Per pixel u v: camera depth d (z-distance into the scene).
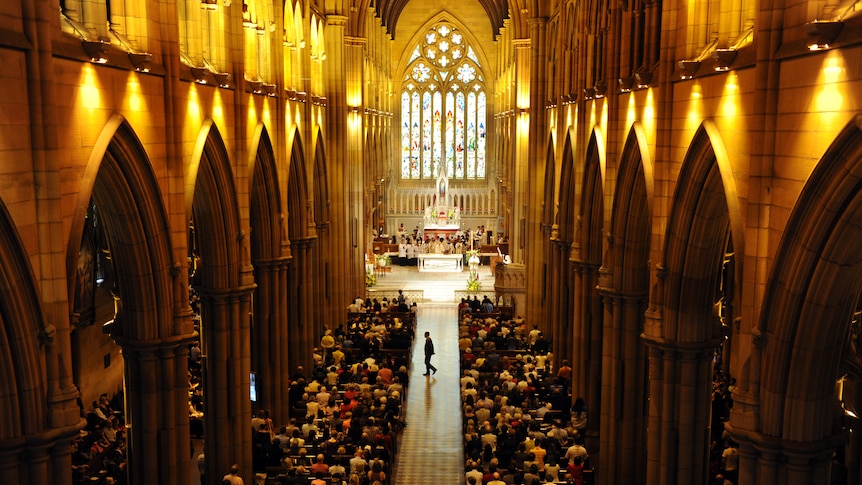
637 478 26.69
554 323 38.06
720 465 24.02
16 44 13.13
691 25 18.98
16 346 13.48
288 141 33.06
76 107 15.47
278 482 25.67
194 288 25.73
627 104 24.45
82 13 16.88
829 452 14.18
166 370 20.17
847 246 12.61
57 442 14.38
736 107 15.81
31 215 13.87
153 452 20.28
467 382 35.44
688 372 19.97
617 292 25.62
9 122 13.05
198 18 22.83
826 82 12.30
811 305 13.26
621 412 26.47
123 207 18.30
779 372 14.05
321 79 42.84
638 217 24.80
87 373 30.86
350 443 28.72
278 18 30.55
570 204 36.22
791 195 13.52
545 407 31.23
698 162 18.08
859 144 11.60
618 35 25.39
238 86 25.53
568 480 25.20
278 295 31.84
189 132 21.62
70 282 15.19
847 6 12.05
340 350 40.91
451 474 29.45
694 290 19.55
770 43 13.93
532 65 43.25
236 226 25.62
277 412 32.22
